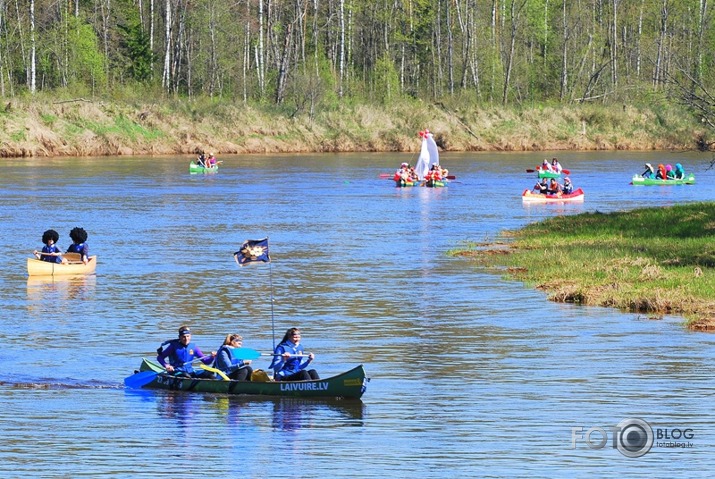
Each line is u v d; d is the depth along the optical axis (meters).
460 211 100.88
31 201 104.56
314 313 51.25
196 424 33.31
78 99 179.62
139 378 38.06
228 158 174.50
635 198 115.50
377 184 129.88
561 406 35.00
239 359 38.16
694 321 47.84
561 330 47.06
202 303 53.84
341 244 76.31
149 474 28.56
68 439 31.75
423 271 64.06
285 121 195.25
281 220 91.88
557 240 76.12
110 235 80.88
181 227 86.12
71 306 53.03
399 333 46.69
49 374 39.72
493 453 30.17
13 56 197.38
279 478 28.16
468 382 38.22
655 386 37.44
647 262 62.66
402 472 28.62
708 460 29.58
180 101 190.50
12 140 167.38
